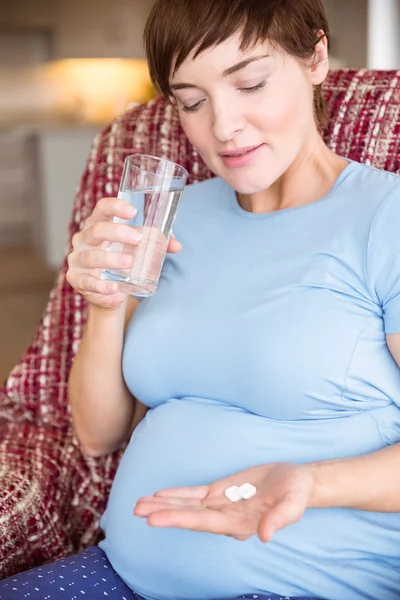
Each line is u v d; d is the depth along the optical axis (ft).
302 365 3.48
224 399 3.73
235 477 3.14
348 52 18.97
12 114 21.36
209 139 3.62
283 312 3.57
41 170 18.78
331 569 3.40
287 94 3.51
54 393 4.80
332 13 18.79
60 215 18.92
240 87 3.45
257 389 3.57
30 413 4.83
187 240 4.13
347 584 3.42
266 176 3.60
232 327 3.65
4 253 20.07
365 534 3.43
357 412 3.56
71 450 4.54
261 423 3.60
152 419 3.87
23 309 16.21
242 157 3.56
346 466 3.22
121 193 3.39
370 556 3.46
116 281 3.38
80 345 4.20
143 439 3.83
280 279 3.67
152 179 3.29
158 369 3.87
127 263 3.29
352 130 4.42
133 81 21.71
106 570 3.81
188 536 3.51
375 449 3.54
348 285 3.56
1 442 4.62
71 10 20.22
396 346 3.52
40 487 4.20
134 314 4.15
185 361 3.77
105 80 21.61
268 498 2.95
